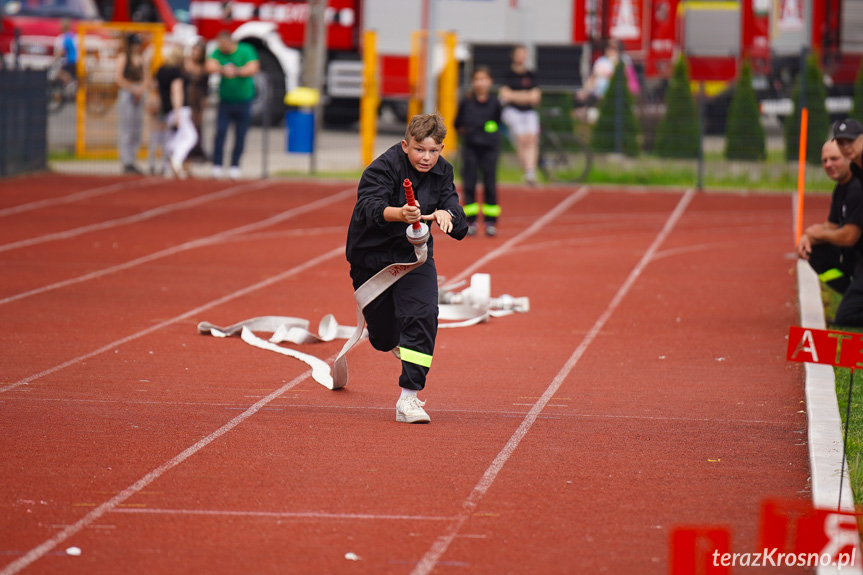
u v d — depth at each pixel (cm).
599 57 8556
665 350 2919
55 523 1645
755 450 2052
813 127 7175
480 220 5678
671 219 5791
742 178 7200
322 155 8125
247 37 9088
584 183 7069
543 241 5012
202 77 7131
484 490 1814
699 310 3472
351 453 2002
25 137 6844
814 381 2427
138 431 2123
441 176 2148
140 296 3591
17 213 5491
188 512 1695
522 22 8481
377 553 1547
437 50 8081
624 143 7456
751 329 3183
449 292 3512
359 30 9075
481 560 1528
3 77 6562
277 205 5978
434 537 1609
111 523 1648
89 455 1970
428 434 2133
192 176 6912
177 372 2616
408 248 2142
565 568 1505
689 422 2239
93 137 7644
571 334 3119
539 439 2111
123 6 9394
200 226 5241
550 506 1742
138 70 6912
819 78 7219
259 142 8744
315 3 8825
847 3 8600
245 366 2692
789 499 1783
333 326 3034
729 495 1803
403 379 2191
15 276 3906
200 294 3644
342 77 8850
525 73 6806
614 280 4022
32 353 2781
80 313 3303
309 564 1506
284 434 2117
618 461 1977
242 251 4566
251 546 1567
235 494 1778
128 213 5588
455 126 5125
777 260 4488
